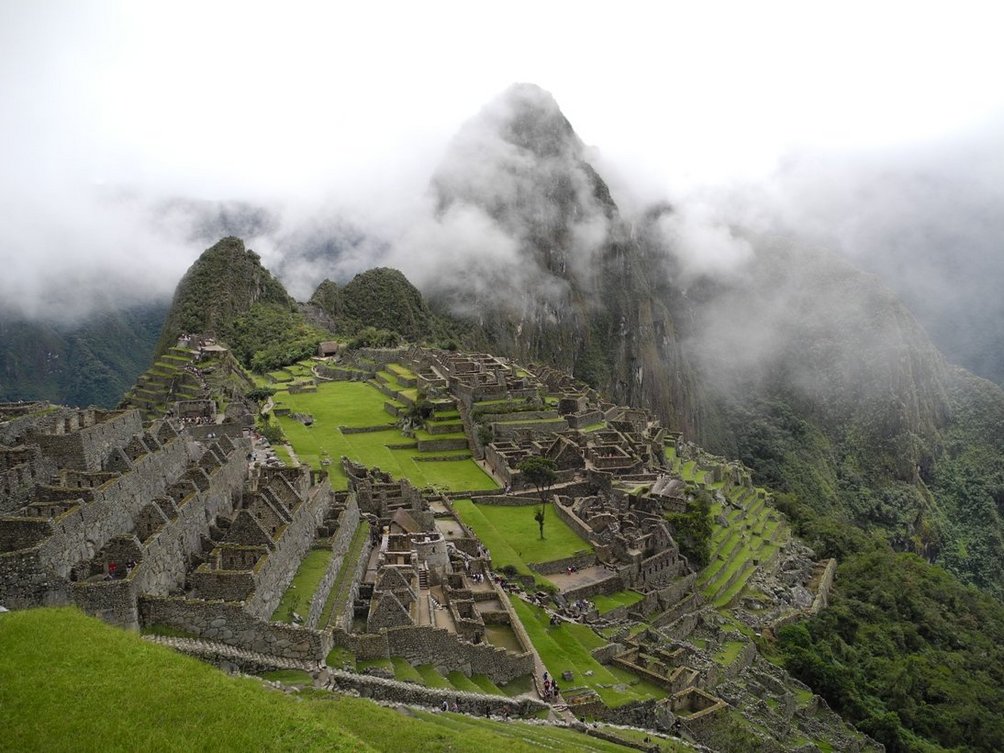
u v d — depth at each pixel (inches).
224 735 1215.6
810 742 2859.3
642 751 2073.1
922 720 3863.2
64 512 1624.0
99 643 1350.9
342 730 1322.6
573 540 3676.2
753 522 5565.9
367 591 2393.0
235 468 2529.5
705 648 3393.2
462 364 6343.5
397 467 4136.3
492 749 1521.9
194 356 6279.5
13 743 1109.1
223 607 1695.4
